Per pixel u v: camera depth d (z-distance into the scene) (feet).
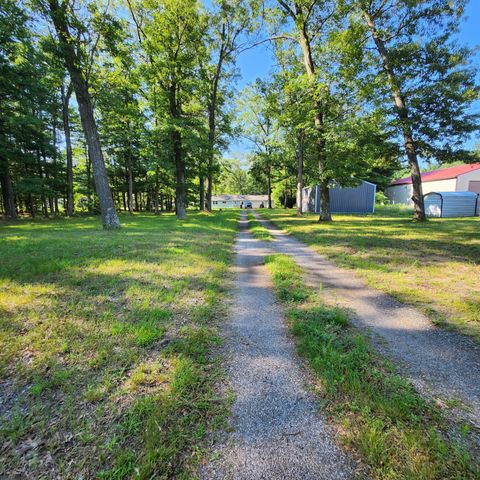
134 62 43.65
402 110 43.34
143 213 91.86
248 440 5.55
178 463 5.03
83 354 8.09
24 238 27.35
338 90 43.11
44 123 60.75
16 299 11.70
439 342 9.37
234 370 7.86
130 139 68.95
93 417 5.90
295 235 35.37
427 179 104.42
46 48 30.30
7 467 4.85
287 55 59.98
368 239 30.45
